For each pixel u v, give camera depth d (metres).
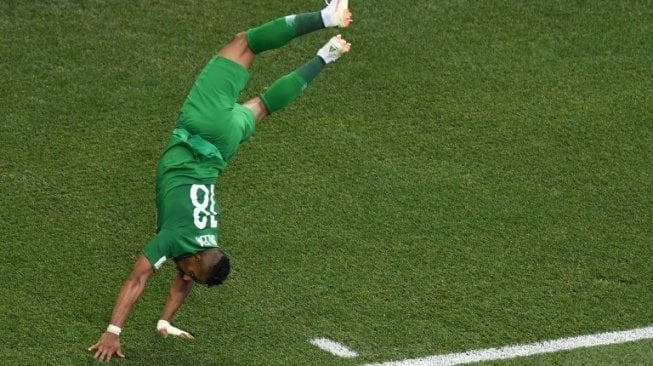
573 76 32.47
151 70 31.84
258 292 25.94
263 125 30.33
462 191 28.77
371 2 34.34
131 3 33.97
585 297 26.11
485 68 32.53
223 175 28.83
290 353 24.52
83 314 25.12
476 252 27.14
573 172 29.47
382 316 25.48
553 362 24.39
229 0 34.19
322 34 33.31
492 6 34.56
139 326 24.97
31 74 31.47
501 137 30.41
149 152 29.42
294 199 28.31
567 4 34.47
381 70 32.25
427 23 33.81
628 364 24.34
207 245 22.27
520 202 28.55
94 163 28.98
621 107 31.53
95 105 30.64
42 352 24.16
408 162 29.52
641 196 28.86
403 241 27.34
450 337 25.02
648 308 25.88
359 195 28.50
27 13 33.41
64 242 26.83
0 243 26.66
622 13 34.66
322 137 30.12
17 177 28.41
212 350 24.53
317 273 26.45
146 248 22.11
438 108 31.19
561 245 27.42
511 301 25.94
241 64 22.89
